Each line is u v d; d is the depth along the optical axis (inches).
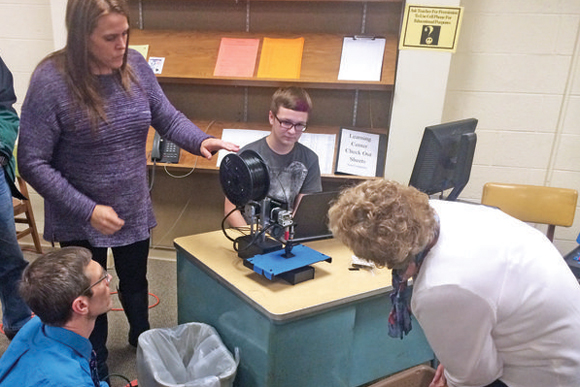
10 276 66.6
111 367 70.6
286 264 51.4
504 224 35.7
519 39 96.9
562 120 100.0
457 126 65.7
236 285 50.5
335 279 53.7
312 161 78.2
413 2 87.6
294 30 99.0
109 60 51.4
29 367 38.0
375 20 95.7
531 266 33.1
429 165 63.2
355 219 29.8
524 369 36.7
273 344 46.8
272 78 92.2
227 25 101.0
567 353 34.1
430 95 92.3
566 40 95.3
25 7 105.3
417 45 89.7
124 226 59.6
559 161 103.0
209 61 97.0
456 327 33.4
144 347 53.4
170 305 90.6
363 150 96.3
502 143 104.4
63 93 50.7
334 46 95.1
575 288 34.6
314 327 49.2
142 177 60.5
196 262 57.8
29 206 105.0
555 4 93.7
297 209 53.8
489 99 101.9
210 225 110.3
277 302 47.2
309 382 51.8
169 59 97.9
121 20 49.1
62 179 53.2
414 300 34.4
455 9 86.7
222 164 54.2
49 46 107.8
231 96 103.8
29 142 51.3
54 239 58.2
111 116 53.9
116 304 89.7
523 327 33.9
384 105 99.3
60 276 40.1
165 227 111.9
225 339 56.4
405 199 30.3
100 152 54.6
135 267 65.7
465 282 31.5
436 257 32.9
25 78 110.7
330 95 100.3
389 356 60.6
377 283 53.1
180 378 56.0
